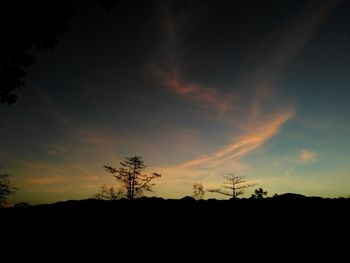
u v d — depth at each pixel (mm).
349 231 12508
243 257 10805
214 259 10727
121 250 11664
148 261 10672
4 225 14125
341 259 10195
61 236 13086
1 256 10977
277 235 12672
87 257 11016
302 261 10195
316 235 12336
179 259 10797
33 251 11523
